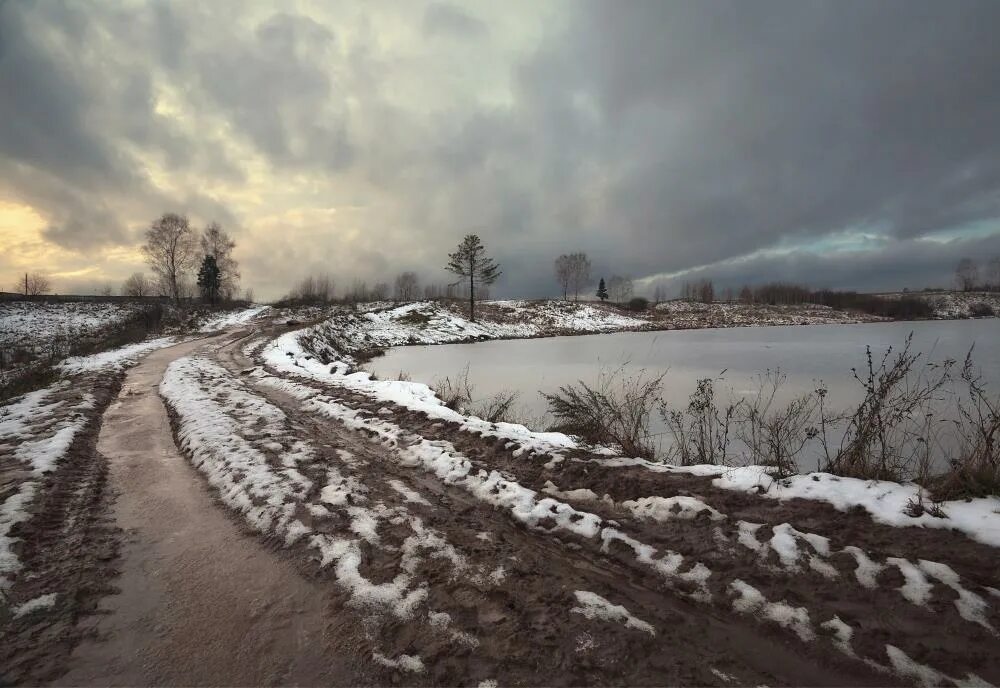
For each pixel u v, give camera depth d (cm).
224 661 283
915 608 304
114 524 469
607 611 323
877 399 532
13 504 488
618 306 7025
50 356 2356
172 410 996
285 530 439
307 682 267
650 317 6303
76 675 271
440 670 273
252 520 468
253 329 3619
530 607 328
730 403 1150
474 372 1936
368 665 278
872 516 397
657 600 338
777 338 3294
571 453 611
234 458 632
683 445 719
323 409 942
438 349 3256
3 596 342
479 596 340
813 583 335
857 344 2684
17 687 261
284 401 1068
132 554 410
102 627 313
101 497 538
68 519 475
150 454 709
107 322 4122
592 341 3644
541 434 743
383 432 763
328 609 329
